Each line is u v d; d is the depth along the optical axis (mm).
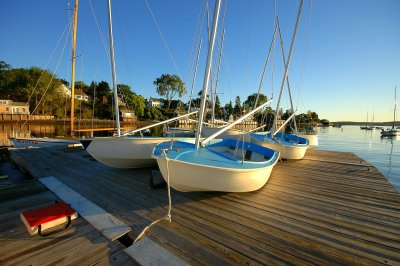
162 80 55438
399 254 2637
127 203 3965
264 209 3811
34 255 2471
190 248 2646
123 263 2393
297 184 5289
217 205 3943
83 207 3691
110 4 6211
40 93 38375
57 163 7086
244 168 3916
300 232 3076
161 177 4777
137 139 6109
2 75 43812
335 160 8453
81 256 2477
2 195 4211
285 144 8188
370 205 4047
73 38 9820
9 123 33438
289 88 11422
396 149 18516
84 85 59312
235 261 2443
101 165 6875
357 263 2469
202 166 3703
